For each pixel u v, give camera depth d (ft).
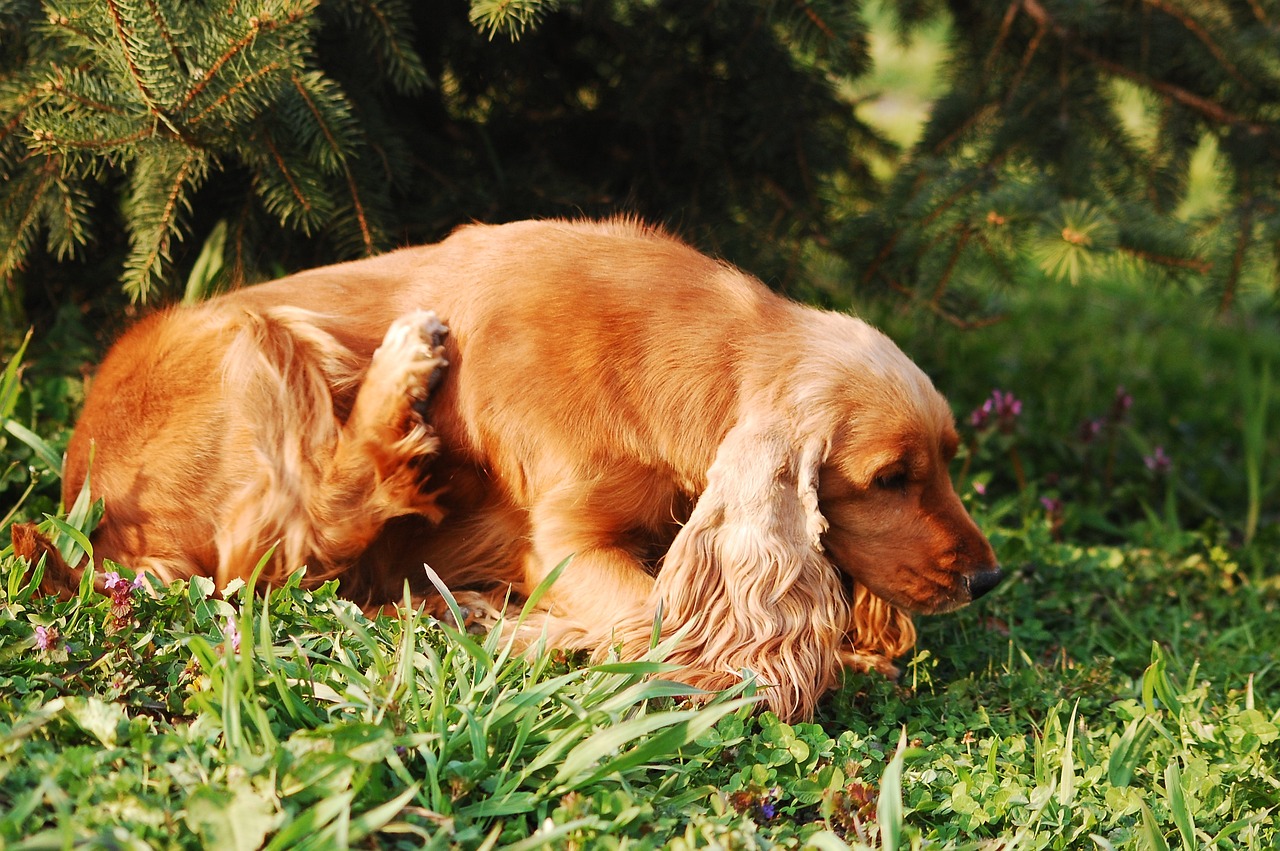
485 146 8.09
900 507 6.66
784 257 8.07
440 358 6.58
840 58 7.67
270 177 7.16
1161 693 6.54
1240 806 6.28
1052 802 6.15
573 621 6.51
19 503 6.77
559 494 6.56
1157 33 8.16
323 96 7.05
